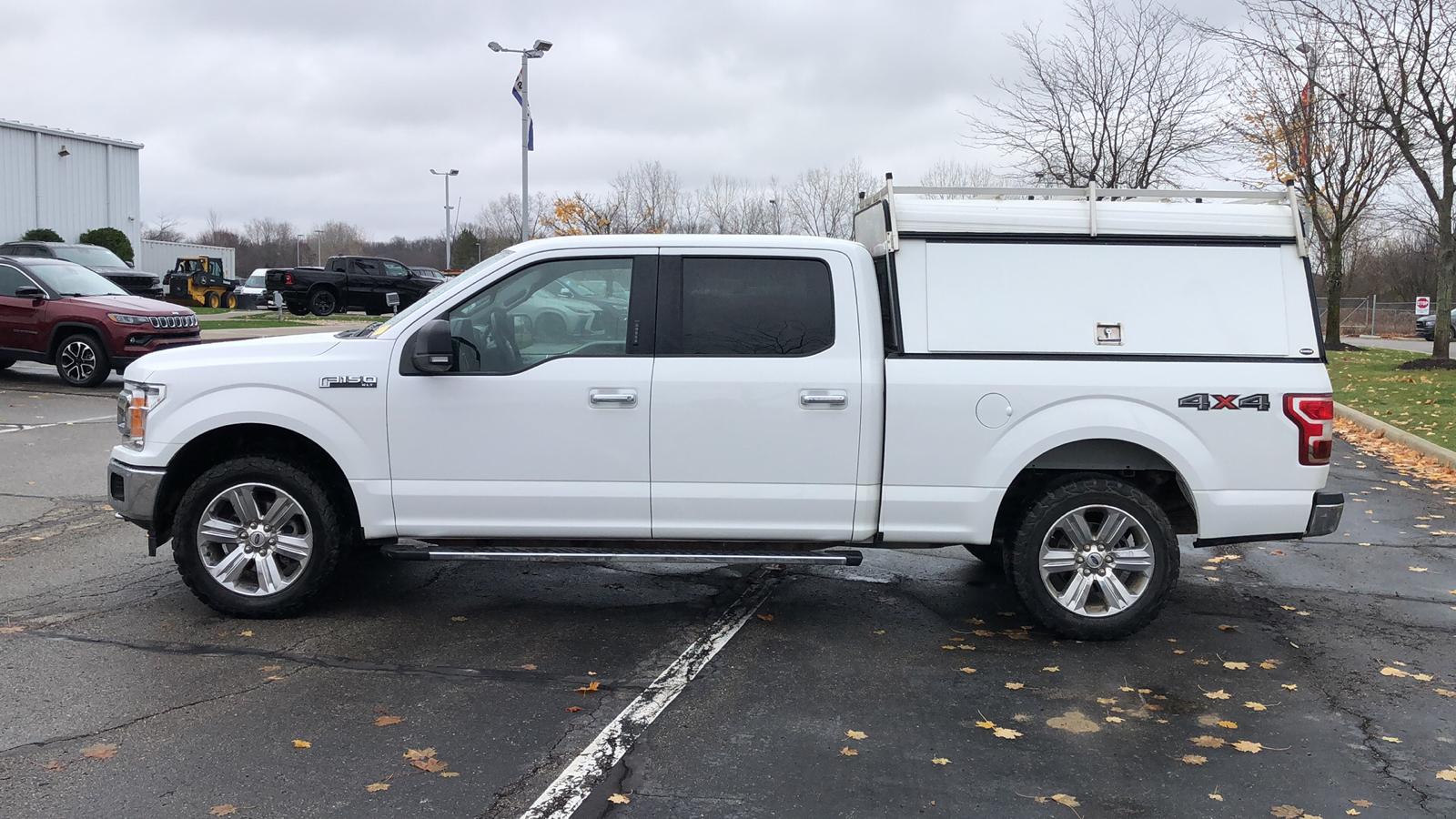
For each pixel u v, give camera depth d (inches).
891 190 205.2
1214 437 201.3
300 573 208.7
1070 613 205.6
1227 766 152.3
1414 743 161.3
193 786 140.0
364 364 203.8
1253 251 205.5
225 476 204.5
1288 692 182.2
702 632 210.2
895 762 151.6
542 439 202.1
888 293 205.3
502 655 194.2
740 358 202.1
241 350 210.2
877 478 203.3
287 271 1363.2
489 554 203.8
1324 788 145.8
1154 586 204.4
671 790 141.8
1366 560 277.0
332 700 170.9
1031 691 180.9
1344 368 797.2
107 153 1493.6
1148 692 181.3
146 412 206.7
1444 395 597.6
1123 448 209.2
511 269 205.0
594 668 188.5
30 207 1375.5
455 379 202.4
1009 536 210.8
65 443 406.6
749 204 1333.7
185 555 205.8
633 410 201.2
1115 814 137.2
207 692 173.0
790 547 208.8
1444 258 739.4
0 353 581.9
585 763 149.6
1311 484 202.8
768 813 136.0
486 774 145.5
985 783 145.6
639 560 203.0
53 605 217.6
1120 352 202.4
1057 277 203.9
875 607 230.1
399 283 1382.9
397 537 206.8
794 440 201.5
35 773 143.0
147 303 600.7
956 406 200.7
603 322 204.8
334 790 139.8
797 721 165.9
